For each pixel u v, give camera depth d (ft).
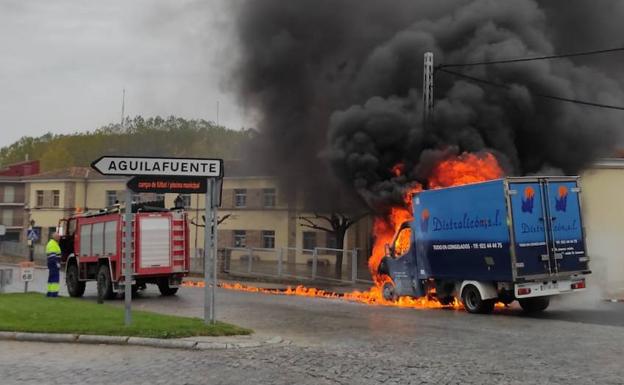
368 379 22.04
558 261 44.19
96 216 61.52
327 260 107.24
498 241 43.52
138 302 54.90
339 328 36.24
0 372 23.62
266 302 54.65
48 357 26.84
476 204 45.42
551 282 44.09
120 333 31.19
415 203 52.06
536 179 44.32
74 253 64.90
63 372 23.54
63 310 41.34
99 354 27.55
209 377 22.47
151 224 59.11
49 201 180.14
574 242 45.14
